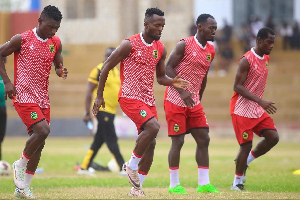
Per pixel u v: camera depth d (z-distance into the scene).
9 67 119.75
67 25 136.25
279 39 123.12
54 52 25.59
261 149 30.30
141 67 25.39
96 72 39.22
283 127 96.44
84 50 127.19
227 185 31.33
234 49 121.19
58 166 45.19
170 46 121.06
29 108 24.50
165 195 25.20
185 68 27.72
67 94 112.12
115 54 25.27
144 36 25.42
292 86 108.56
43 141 24.80
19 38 24.70
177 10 131.75
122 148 69.19
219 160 50.88
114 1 135.12
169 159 27.73
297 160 50.03
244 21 138.25
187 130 28.17
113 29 135.38
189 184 32.09
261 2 138.62
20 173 24.62
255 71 29.38
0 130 39.09
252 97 28.77
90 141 83.62
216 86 110.06
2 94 38.44
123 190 27.97
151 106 25.83
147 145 24.84
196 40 27.78
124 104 25.44
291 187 28.73
